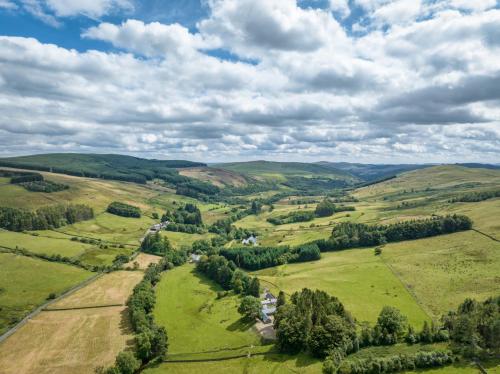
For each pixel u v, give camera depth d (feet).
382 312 358.84
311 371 303.27
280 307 378.94
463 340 318.86
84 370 320.29
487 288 432.25
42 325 405.59
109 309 449.06
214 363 335.06
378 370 291.58
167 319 438.81
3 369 324.80
